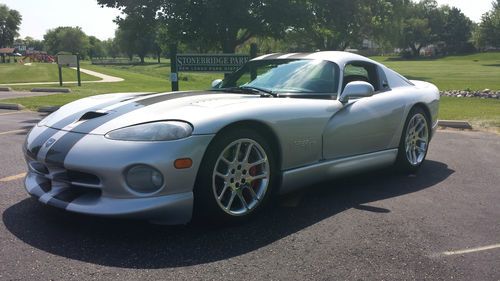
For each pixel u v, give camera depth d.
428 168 5.50
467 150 6.64
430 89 5.61
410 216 3.76
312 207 3.97
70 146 3.24
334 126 4.14
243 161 3.49
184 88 22.30
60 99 14.10
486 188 4.62
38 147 3.44
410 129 5.12
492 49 119.81
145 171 3.07
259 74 4.71
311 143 3.95
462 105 13.12
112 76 35.97
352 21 24.36
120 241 3.17
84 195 3.27
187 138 3.13
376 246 3.15
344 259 2.95
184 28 20.50
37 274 2.68
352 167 4.41
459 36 124.75
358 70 4.80
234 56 11.21
